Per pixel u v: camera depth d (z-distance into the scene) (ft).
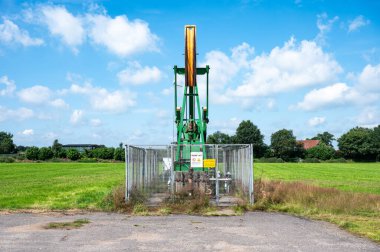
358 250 35.12
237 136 447.01
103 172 190.49
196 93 74.13
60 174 172.55
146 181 72.28
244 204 60.29
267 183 78.43
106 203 62.49
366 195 66.13
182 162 71.05
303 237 40.32
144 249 35.09
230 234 41.63
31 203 67.26
